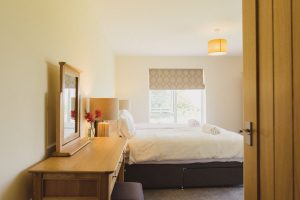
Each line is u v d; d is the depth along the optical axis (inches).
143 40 175.8
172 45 190.9
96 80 127.7
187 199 110.0
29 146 51.9
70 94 72.9
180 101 235.6
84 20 100.7
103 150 70.4
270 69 45.5
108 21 136.6
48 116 62.4
